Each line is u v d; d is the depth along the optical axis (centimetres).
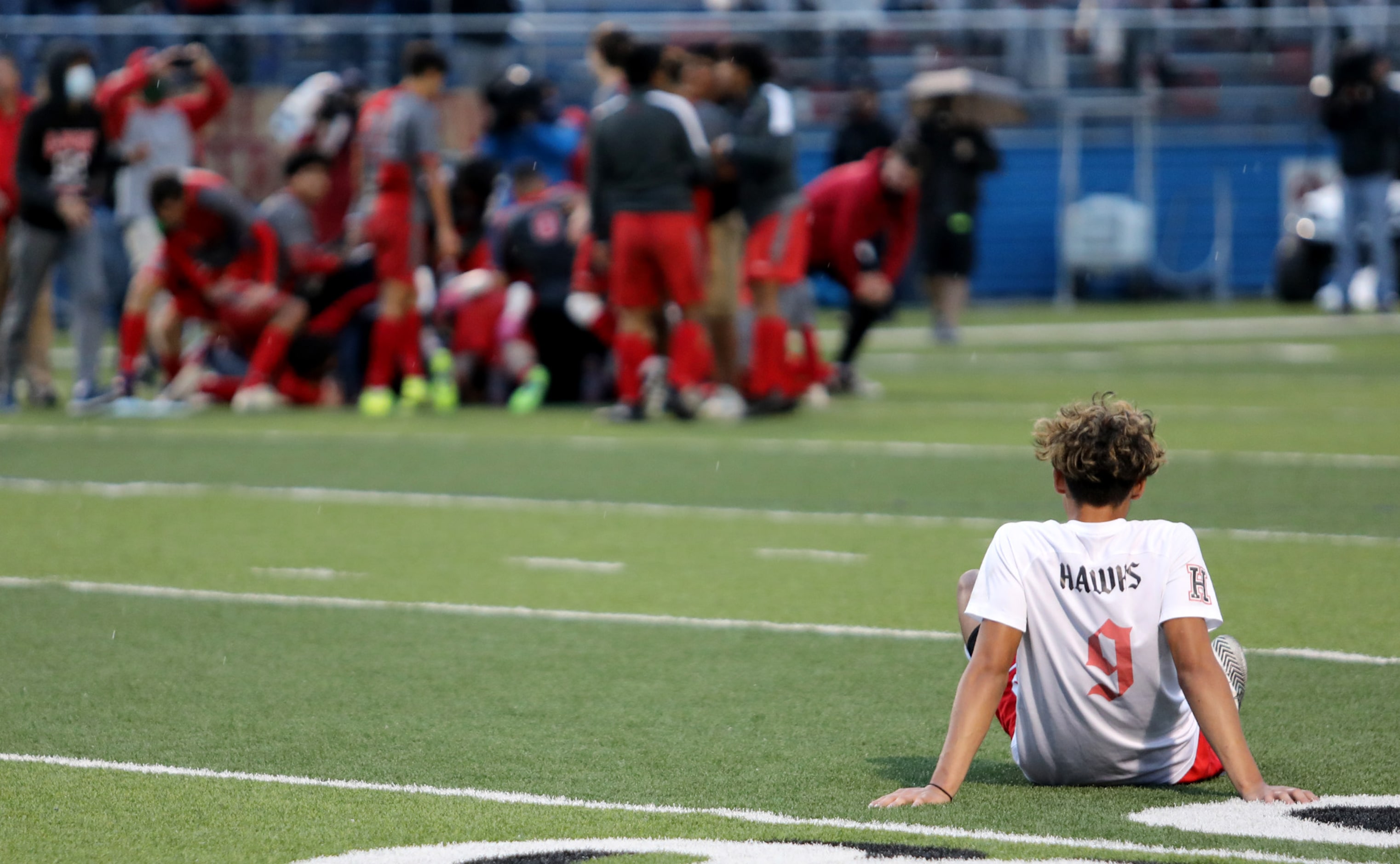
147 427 4616
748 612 2317
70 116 4734
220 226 4994
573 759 1612
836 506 3244
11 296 4906
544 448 4150
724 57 4694
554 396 5281
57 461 3916
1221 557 2678
